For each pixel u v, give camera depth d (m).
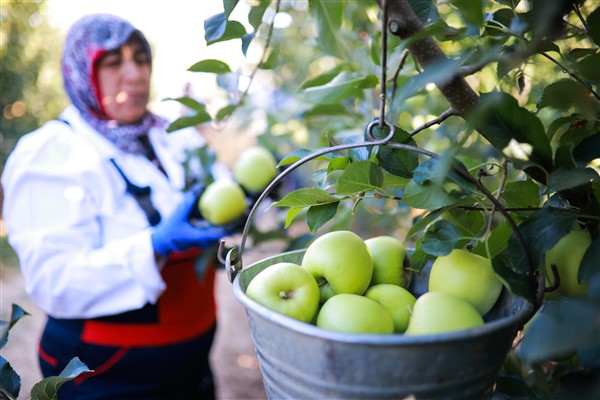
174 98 1.02
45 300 1.38
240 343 3.29
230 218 1.45
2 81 4.58
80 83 1.55
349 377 0.50
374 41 1.08
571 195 0.64
